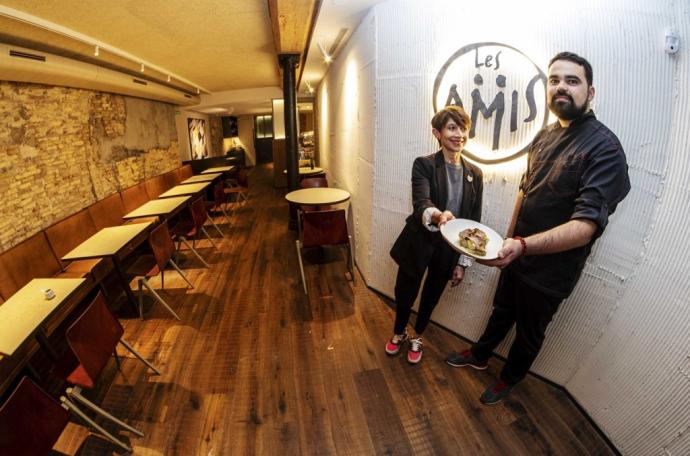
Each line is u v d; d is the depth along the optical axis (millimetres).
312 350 2314
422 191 1829
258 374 2100
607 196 1157
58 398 1963
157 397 1938
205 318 2744
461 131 1715
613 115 1388
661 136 1262
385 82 2463
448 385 1968
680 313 1229
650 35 1244
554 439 1617
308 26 3027
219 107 8836
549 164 1386
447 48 2010
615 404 1521
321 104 7000
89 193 4062
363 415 1783
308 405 1856
